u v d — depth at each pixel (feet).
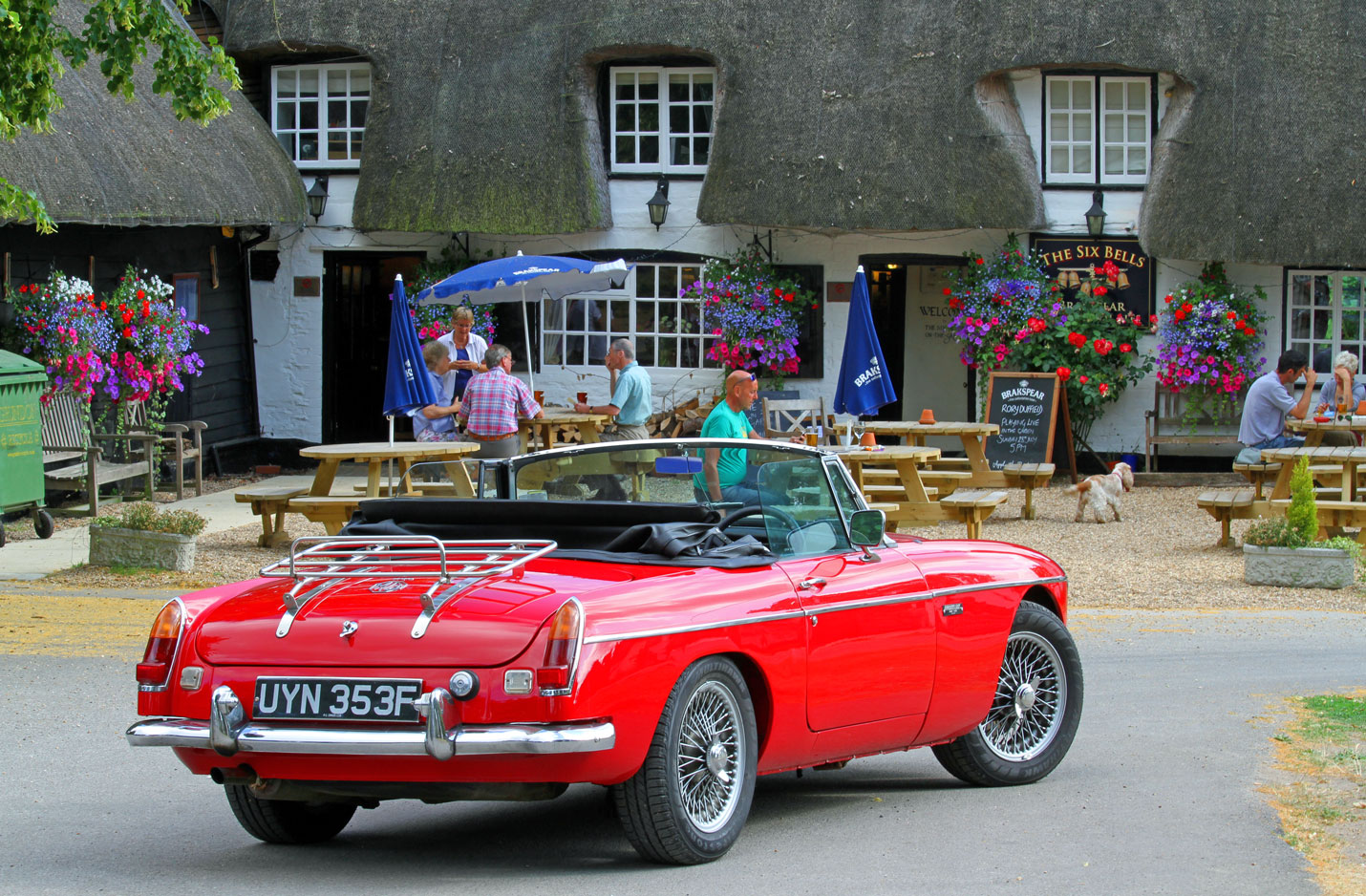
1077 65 59.06
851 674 18.88
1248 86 57.82
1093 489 48.80
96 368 49.39
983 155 58.39
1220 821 19.34
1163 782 21.45
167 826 19.35
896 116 58.85
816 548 19.54
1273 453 42.65
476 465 23.49
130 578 37.60
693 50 60.75
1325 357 53.62
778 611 17.87
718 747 17.17
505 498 20.63
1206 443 58.80
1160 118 59.62
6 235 47.96
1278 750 23.26
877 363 45.01
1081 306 59.72
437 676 15.61
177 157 54.65
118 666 28.58
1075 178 60.03
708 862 17.22
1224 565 41.01
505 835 19.15
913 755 24.52
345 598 16.63
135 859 17.79
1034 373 58.85
